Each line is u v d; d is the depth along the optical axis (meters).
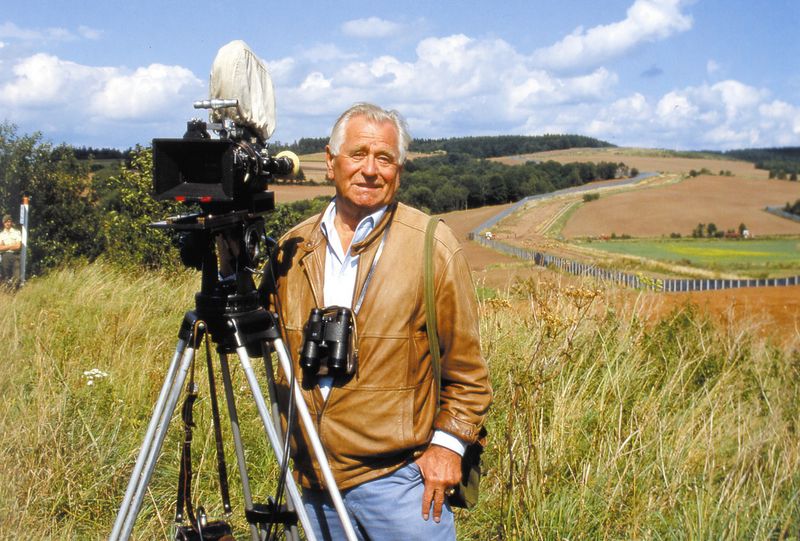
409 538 2.20
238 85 2.27
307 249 2.33
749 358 5.85
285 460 2.13
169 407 2.20
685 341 5.67
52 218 13.48
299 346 2.28
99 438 3.81
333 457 2.23
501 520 3.18
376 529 2.23
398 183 2.27
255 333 2.20
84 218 13.60
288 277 2.35
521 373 3.96
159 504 3.52
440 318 2.21
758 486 3.66
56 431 3.69
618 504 3.32
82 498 3.40
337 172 2.23
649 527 3.22
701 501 3.34
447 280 2.19
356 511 2.26
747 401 5.18
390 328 2.17
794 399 5.17
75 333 6.16
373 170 2.18
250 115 2.32
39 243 12.98
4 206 13.13
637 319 5.82
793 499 3.46
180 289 9.27
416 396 2.21
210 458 3.88
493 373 4.68
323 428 2.22
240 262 2.20
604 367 4.82
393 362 2.17
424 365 2.23
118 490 3.59
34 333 6.00
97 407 4.27
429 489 2.21
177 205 10.94
